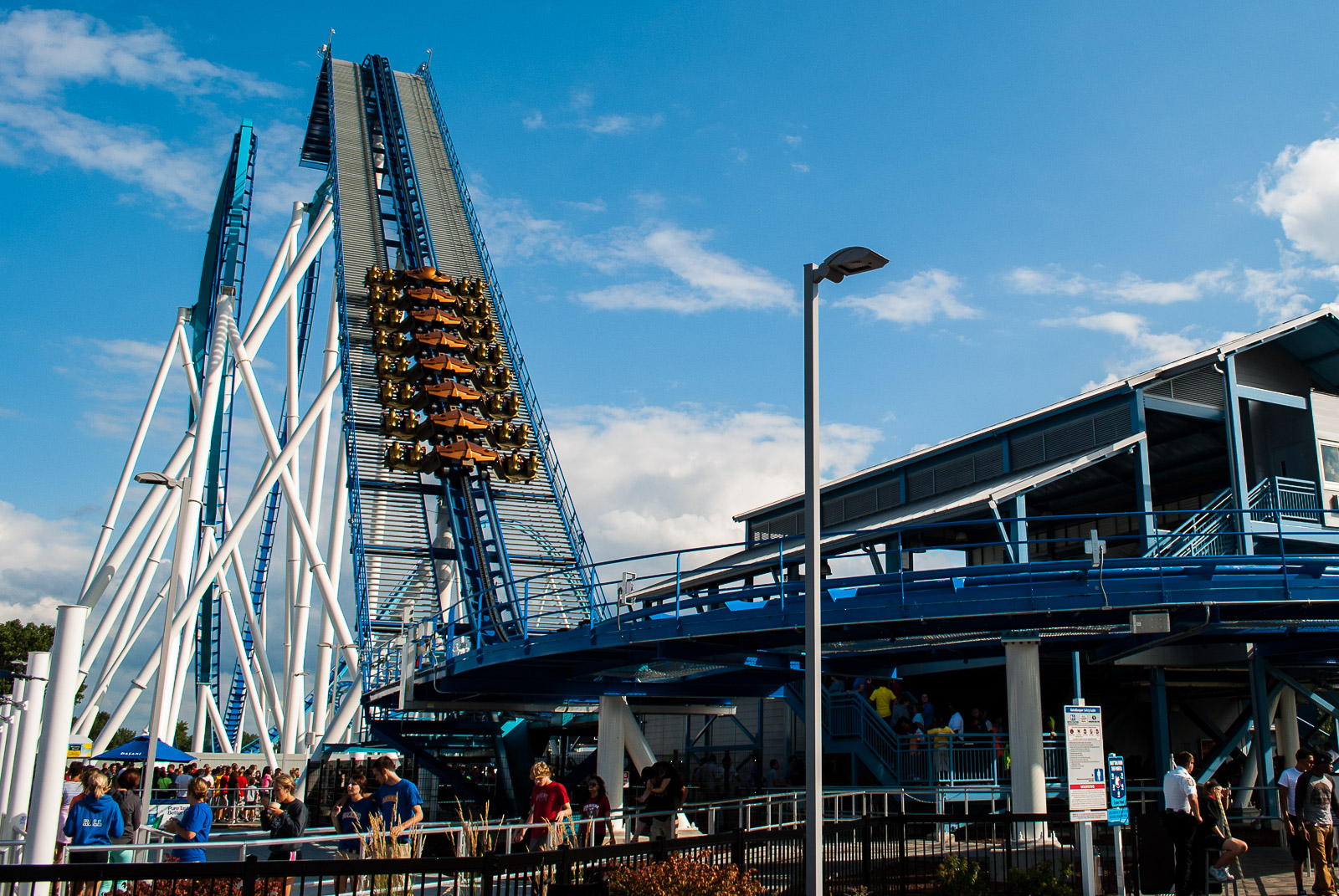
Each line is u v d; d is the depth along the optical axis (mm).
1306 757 17391
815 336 12414
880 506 41094
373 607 40750
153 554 48312
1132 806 28094
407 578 41781
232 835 28312
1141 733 34906
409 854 15523
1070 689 33781
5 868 9180
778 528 46875
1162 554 30938
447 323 48531
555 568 42094
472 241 56094
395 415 44938
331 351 50000
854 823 15148
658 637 23078
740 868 12805
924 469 39219
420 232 55250
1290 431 34250
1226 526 31688
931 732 25969
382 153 61500
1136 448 31266
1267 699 27031
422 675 31609
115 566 45688
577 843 17109
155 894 9844
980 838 18203
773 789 26672
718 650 24531
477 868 10484
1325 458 33938
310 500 51562
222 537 54156
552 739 41406
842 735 29172
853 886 14938
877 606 21375
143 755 32438
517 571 41469
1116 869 16172
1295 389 34844
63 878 9258
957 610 20875
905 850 16094
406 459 44344
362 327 49750
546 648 25406
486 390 48375
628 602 24266
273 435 47906
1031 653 22719
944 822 16219
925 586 21391
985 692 34750
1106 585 20422
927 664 30438
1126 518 37875
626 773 31719
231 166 55625
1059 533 39812
